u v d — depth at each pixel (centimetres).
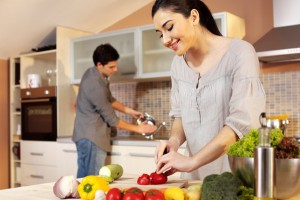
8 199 135
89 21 420
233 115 150
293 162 111
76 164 370
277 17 330
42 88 405
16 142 447
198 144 176
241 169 117
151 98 399
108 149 335
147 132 340
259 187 105
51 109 396
